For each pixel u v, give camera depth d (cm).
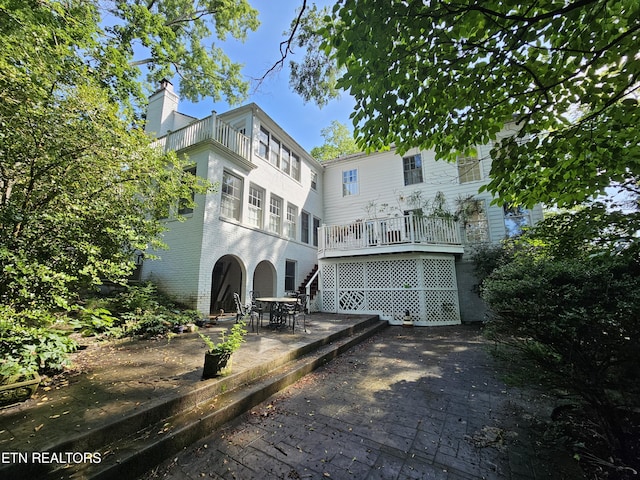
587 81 249
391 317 923
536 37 217
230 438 265
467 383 404
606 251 260
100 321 355
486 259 895
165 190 545
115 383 319
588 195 304
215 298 1098
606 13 207
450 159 334
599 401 244
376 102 267
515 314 278
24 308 317
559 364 259
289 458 236
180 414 278
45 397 281
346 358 537
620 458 225
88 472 193
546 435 266
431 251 892
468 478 212
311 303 995
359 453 242
